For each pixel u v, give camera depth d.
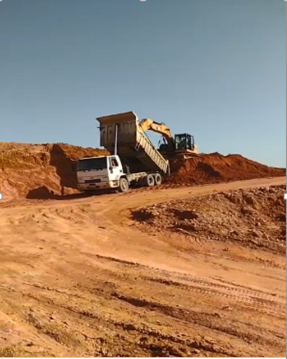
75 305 6.69
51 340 5.46
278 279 8.54
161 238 11.95
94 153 33.72
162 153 33.28
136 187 26.44
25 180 26.30
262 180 25.84
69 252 10.31
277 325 6.00
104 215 15.36
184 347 5.22
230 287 7.78
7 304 6.70
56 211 16.27
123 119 25.70
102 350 5.18
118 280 8.04
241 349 5.21
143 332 5.68
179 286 7.69
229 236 11.94
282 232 12.29
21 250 10.45
